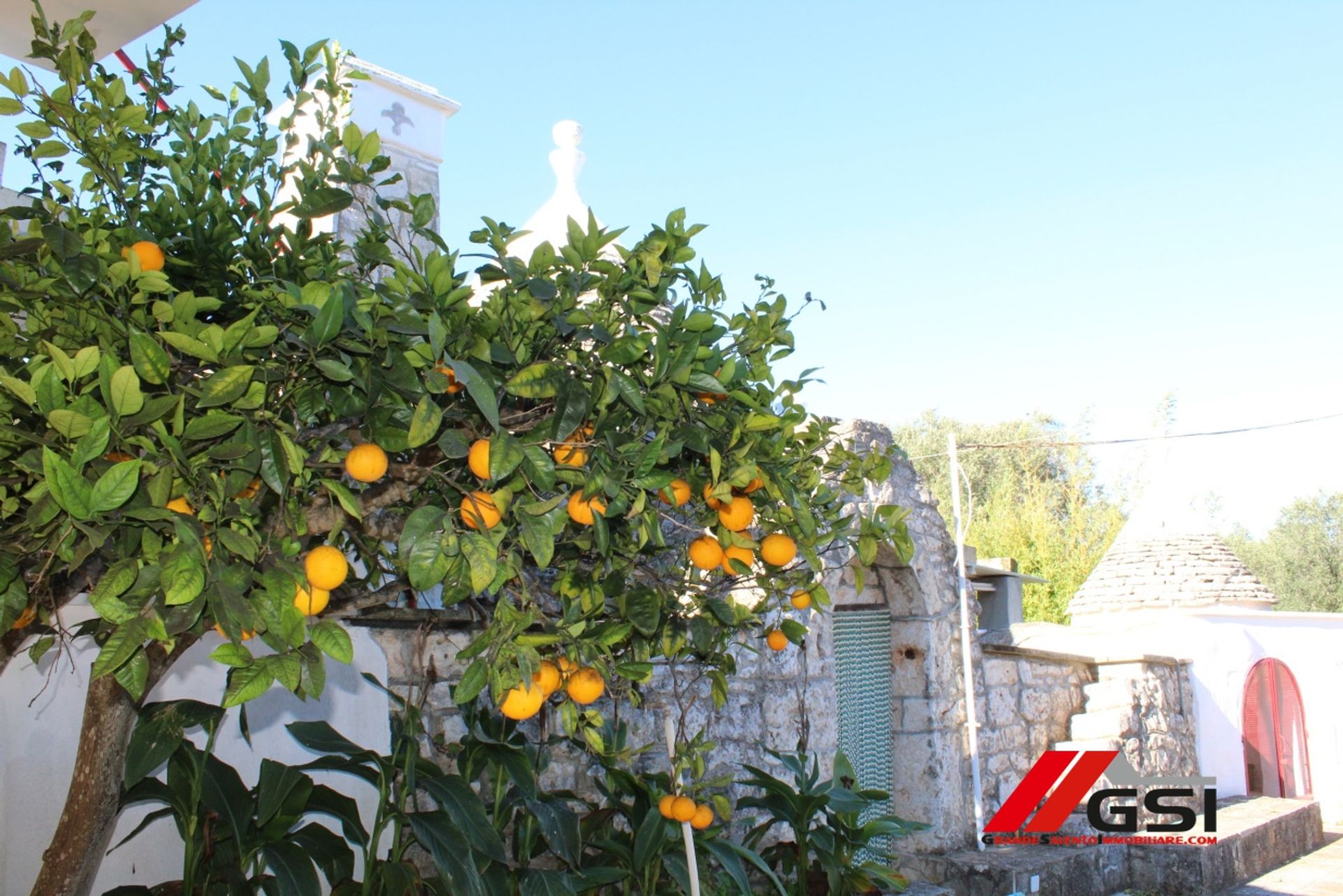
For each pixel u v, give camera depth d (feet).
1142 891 26.30
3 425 4.79
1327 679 40.09
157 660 7.07
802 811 16.84
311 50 8.36
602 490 5.71
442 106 18.48
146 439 4.57
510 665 5.63
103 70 7.23
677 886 14.32
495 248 6.81
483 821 10.88
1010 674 27.71
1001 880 22.08
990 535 61.41
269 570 4.68
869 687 23.86
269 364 5.32
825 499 8.04
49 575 6.18
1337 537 90.02
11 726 10.44
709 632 8.08
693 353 6.01
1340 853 32.60
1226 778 34.86
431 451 6.42
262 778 9.88
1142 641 35.29
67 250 5.12
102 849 7.63
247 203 8.15
